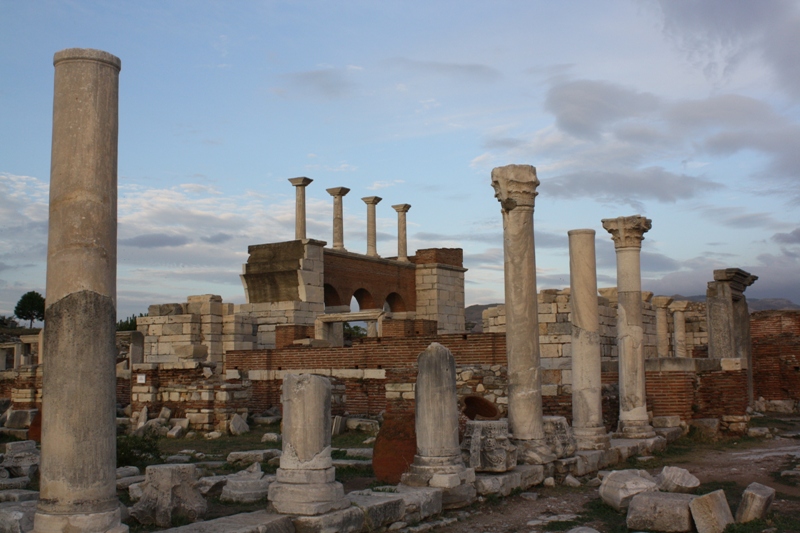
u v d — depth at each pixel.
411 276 54.44
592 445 18.94
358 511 11.35
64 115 9.59
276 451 19.19
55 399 9.19
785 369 37.03
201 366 28.03
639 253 22.78
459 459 13.85
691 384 24.83
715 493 12.22
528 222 16.95
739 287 35.00
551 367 26.83
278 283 44.78
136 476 16.12
